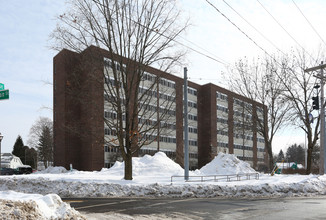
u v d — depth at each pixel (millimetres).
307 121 28672
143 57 20875
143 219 8797
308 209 10867
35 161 107875
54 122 52875
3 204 7137
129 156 21344
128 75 21781
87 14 20047
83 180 18969
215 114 73562
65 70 50094
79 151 51500
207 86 74062
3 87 13953
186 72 22125
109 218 8828
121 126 21156
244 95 30469
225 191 16688
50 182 17891
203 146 72375
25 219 6688
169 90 53250
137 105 21641
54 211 7680
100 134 23859
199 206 11531
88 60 20719
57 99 52094
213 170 29328
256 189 17047
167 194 16109
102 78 21469
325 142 25484
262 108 32000
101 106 22547
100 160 48750
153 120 49344
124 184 17469
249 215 9547
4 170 46344
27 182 18297
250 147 81750
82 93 22234
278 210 10609
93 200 13547
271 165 30312
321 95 24016
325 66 23031
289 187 17672
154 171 29500
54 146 52781
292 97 27922
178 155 62031
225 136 74688
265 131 30375
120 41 20516
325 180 20266
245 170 29250
